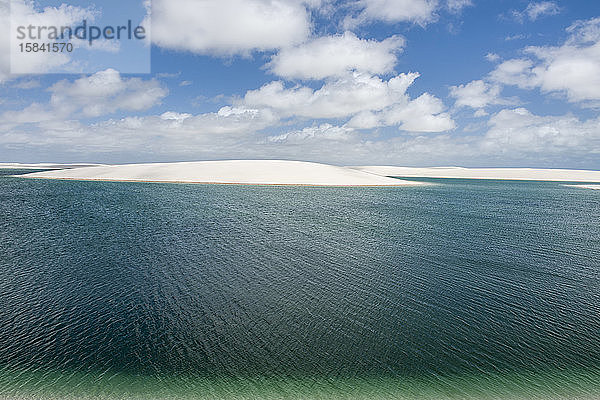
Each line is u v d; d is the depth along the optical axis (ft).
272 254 58.03
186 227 81.10
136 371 25.91
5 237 68.49
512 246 67.72
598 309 38.17
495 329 33.35
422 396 23.75
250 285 43.19
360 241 69.36
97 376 25.30
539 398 23.84
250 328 32.42
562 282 46.52
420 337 31.58
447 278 47.55
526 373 26.68
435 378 25.76
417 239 72.49
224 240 67.82
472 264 54.54
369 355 28.50
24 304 36.99
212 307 36.76
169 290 41.16
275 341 30.30
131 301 37.91
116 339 30.25
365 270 50.37
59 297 38.86
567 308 38.34
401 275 48.39
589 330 33.45
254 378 25.25
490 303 39.34
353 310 36.68
